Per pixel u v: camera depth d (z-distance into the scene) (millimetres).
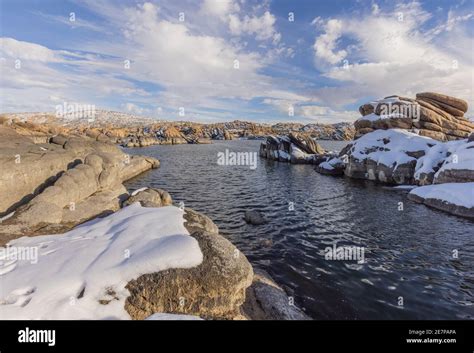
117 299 6688
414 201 23875
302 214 20328
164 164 53375
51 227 11391
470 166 23156
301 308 8922
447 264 12055
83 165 17062
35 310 5996
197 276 7258
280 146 64375
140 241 8578
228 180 36125
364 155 37844
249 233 16344
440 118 40625
